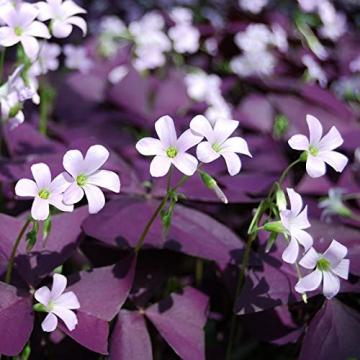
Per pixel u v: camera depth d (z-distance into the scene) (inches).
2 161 20.8
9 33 18.5
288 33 35.3
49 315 17.0
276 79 31.5
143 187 20.5
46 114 27.6
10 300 17.4
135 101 28.4
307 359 17.7
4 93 19.1
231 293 19.4
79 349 19.4
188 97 29.1
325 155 17.6
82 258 22.2
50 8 19.5
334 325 18.0
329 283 17.4
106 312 17.7
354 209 22.8
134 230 18.9
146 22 35.5
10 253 18.0
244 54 32.9
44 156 20.7
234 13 35.8
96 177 16.9
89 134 26.2
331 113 28.0
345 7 49.8
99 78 30.3
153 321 18.5
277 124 27.2
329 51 37.8
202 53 34.6
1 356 18.8
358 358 17.7
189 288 19.1
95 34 41.3
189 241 19.0
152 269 19.4
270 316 19.2
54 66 25.7
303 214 17.3
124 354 17.9
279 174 24.5
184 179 17.5
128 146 25.1
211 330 21.3
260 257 19.0
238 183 21.7
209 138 17.1
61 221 18.7
